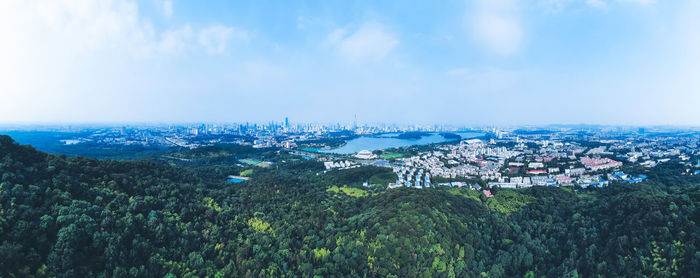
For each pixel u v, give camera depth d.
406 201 148.25
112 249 86.62
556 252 125.25
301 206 165.50
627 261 101.81
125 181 130.62
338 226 138.38
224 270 100.12
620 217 124.25
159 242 102.44
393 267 102.19
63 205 96.31
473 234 131.62
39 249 79.50
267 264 106.69
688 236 98.38
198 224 121.50
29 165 112.12
